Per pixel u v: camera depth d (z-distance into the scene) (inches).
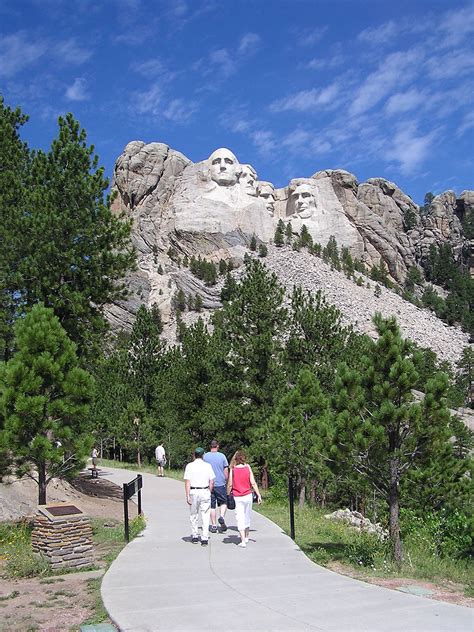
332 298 4913.9
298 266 5452.8
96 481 991.0
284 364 1212.5
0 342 848.3
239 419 1254.9
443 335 5206.7
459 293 6850.4
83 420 611.5
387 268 6919.3
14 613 307.4
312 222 6712.6
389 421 427.2
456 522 533.3
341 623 267.9
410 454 439.2
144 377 2085.4
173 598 311.3
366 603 301.0
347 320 4493.1
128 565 392.5
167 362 2117.4
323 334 1188.5
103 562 433.4
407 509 613.0
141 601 306.2
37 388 566.9
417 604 299.1
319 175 7298.2
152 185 6545.3
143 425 1715.1
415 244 7687.0
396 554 418.3
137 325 2151.8
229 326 1290.6
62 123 922.7
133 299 4571.9
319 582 344.5
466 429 1633.9
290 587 333.1
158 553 432.1
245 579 352.2
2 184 928.3
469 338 5339.6
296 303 1229.1
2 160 1003.3
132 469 1489.9
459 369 4402.1
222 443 1350.9
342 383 456.8
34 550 426.0
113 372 1969.7
